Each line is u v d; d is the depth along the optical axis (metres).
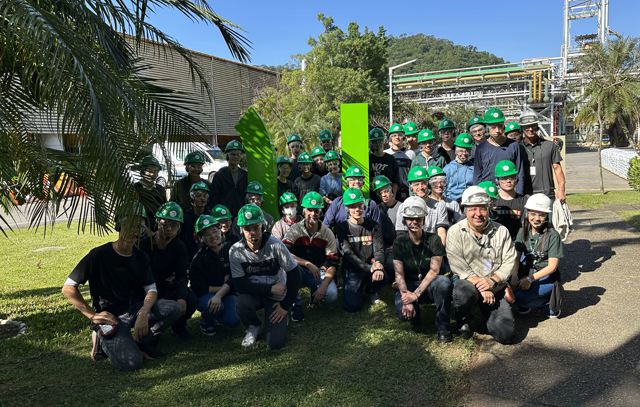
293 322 4.50
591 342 3.66
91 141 2.43
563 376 3.19
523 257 4.18
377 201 5.92
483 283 3.76
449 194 5.65
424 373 3.33
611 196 11.70
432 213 4.75
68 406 3.09
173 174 3.16
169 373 3.53
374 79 30.97
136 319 3.69
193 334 4.38
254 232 3.79
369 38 32.09
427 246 4.12
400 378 3.27
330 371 3.43
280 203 5.12
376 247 4.68
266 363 3.62
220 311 4.29
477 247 3.89
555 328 3.98
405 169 6.36
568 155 37.28
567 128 53.78
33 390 3.32
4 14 2.40
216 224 4.34
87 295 5.72
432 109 35.47
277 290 3.85
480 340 3.92
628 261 5.76
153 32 3.85
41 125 3.10
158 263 4.10
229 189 5.89
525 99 32.03
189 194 5.25
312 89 24.34
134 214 2.83
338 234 4.84
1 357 3.90
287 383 3.27
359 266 4.69
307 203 4.63
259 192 5.36
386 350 3.75
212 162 14.80
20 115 3.16
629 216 8.59
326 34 32.03
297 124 19.61
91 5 3.02
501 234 3.90
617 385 3.03
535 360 3.45
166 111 3.63
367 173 5.80
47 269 7.10
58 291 5.91
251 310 3.94
